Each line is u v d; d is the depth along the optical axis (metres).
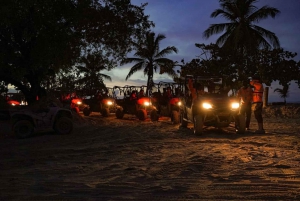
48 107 13.29
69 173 6.43
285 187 5.05
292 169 6.18
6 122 16.25
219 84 13.18
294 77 29.55
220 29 31.27
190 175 5.96
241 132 11.74
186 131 12.77
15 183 5.73
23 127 12.61
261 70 29.23
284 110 21.33
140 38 16.98
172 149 8.83
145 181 5.63
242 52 30.44
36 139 12.14
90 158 7.96
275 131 12.46
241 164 6.72
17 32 12.61
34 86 16.25
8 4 10.94
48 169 6.84
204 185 5.27
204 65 28.33
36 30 12.26
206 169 6.38
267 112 21.58
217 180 5.55
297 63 29.62
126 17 15.80
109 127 15.20
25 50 13.04
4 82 15.45
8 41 12.66
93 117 21.14
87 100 23.83
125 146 9.61
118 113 19.73
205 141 10.06
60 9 12.57
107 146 9.67
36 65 12.63
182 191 4.98
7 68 13.05
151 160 7.42
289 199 4.50
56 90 22.59
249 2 30.20
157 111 17.86
